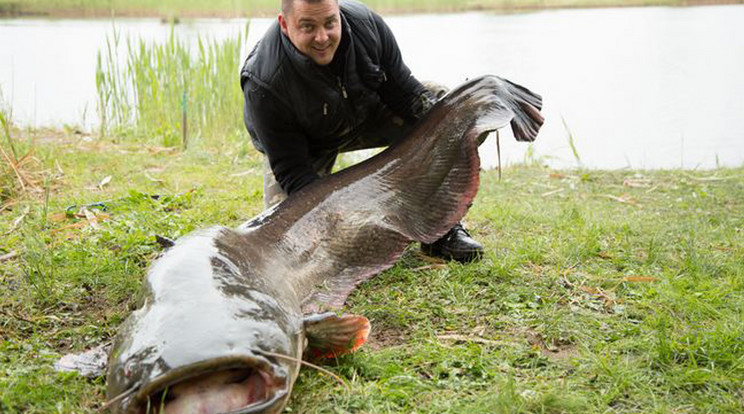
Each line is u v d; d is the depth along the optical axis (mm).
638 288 4254
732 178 6945
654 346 3469
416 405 3090
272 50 4340
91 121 9438
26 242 4766
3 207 5754
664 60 12625
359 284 4273
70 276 4395
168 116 9000
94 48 13602
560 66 12172
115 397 2736
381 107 4965
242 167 7445
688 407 3059
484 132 4395
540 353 3514
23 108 9906
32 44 13984
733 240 5031
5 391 3135
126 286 4324
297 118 4480
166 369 2648
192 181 6859
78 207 5785
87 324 3889
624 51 13422
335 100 4445
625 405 3100
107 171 7078
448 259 4738
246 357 2715
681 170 7352
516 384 3213
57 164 6949
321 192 4398
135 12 17234
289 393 2807
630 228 5281
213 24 15359
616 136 8805
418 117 4938
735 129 8961
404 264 4664
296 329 3184
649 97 10430
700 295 4043
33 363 3441
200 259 3273
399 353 3521
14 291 4234
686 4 19188
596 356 3400
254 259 3676
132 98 9477
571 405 3039
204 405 2682
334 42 4156
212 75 8984
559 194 6582
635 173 7273
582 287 4266
